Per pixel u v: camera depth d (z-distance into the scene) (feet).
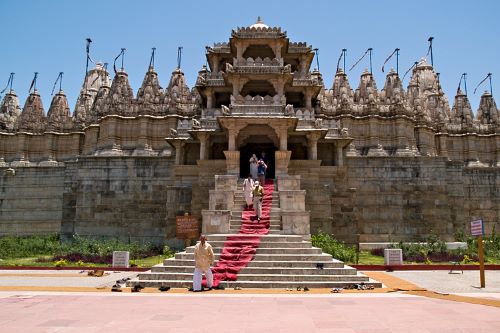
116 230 144.36
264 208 102.32
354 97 170.50
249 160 129.80
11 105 200.03
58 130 183.52
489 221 164.96
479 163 173.27
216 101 142.92
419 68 204.13
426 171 147.64
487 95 187.52
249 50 142.92
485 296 54.34
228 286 61.93
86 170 148.66
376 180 147.02
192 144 136.05
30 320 37.76
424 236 143.43
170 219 127.13
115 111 157.38
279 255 71.26
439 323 36.55
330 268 66.90
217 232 89.04
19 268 92.07
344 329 34.30
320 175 126.11
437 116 176.24
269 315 40.22
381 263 98.73
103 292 57.93
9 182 177.27
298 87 138.00
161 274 65.00
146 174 146.72
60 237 154.20
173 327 34.91
